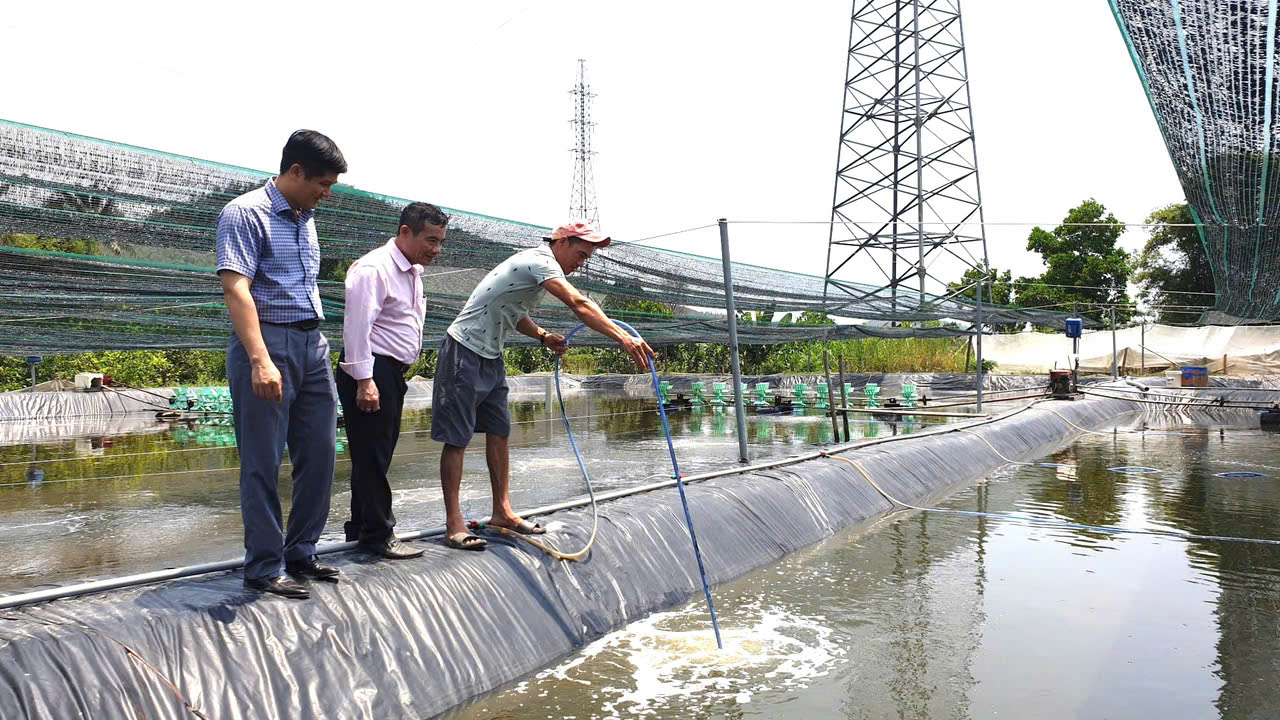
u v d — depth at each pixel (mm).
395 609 3541
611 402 24281
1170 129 6504
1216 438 13992
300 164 3119
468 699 3451
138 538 6441
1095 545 6309
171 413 18984
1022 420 13367
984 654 4055
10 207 4984
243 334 2932
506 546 4281
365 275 3574
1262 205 7527
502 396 4316
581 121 45750
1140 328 30312
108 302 6930
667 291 10828
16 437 14656
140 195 5281
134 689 2715
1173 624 4492
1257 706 3457
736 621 4551
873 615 4660
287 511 7363
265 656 3057
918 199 25031
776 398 20062
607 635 4297
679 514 5508
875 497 7723
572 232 4238
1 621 2822
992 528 6977
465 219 7359
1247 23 4828
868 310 14719
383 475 3898
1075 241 35656
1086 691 3611
